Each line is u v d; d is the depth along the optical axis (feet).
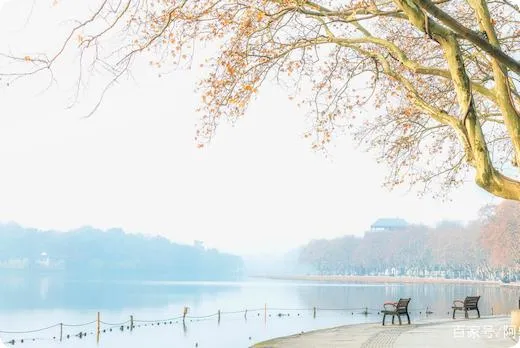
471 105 25.55
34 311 162.81
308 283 514.68
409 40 44.06
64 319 138.21
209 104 33.32
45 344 86.84
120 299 223.92
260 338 89.86
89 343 86.94
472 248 432.25
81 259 578.25
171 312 157.48
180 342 86.07
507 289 306.96
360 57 40.37
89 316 146.10
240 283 527.81
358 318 123.65
